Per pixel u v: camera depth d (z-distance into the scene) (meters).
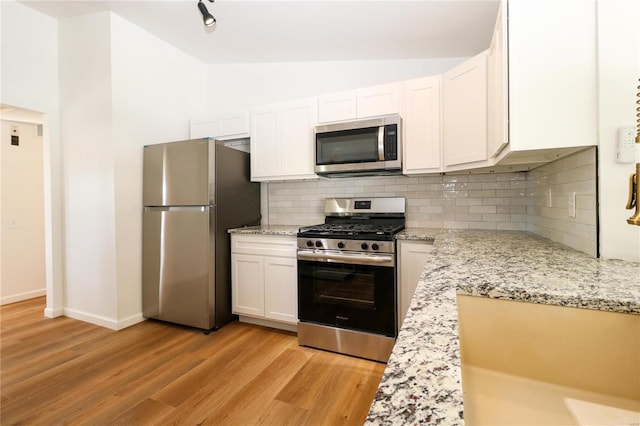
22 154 3.43
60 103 2.82
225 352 2.16
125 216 2.64
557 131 1.14
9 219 3.32
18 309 3.07
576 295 0.75
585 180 1.21
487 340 0.83
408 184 2.65
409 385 0.40
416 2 2.02
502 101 1.28
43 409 1.56
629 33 1.06
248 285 2.60
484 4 2.00
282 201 3.10
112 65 2.54
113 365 1.98
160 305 2.67
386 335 2.04
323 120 2.58
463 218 2.48
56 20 2.80
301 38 2.60
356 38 2.50
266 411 1.55
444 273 0.99
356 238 2.10
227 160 2.69
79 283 2.76
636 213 0.79
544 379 0.78
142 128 2.79
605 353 0.73
